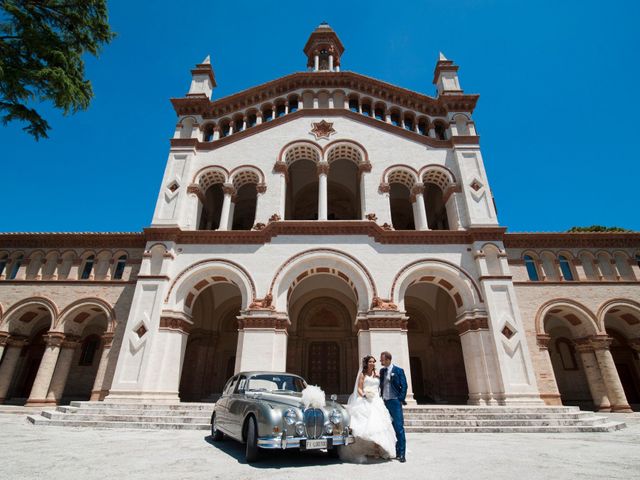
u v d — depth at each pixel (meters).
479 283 18.03
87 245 20.19
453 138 22.33
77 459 6.83
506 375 15.82
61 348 18.94
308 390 7.24
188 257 18.78
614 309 19.06
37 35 12.80
